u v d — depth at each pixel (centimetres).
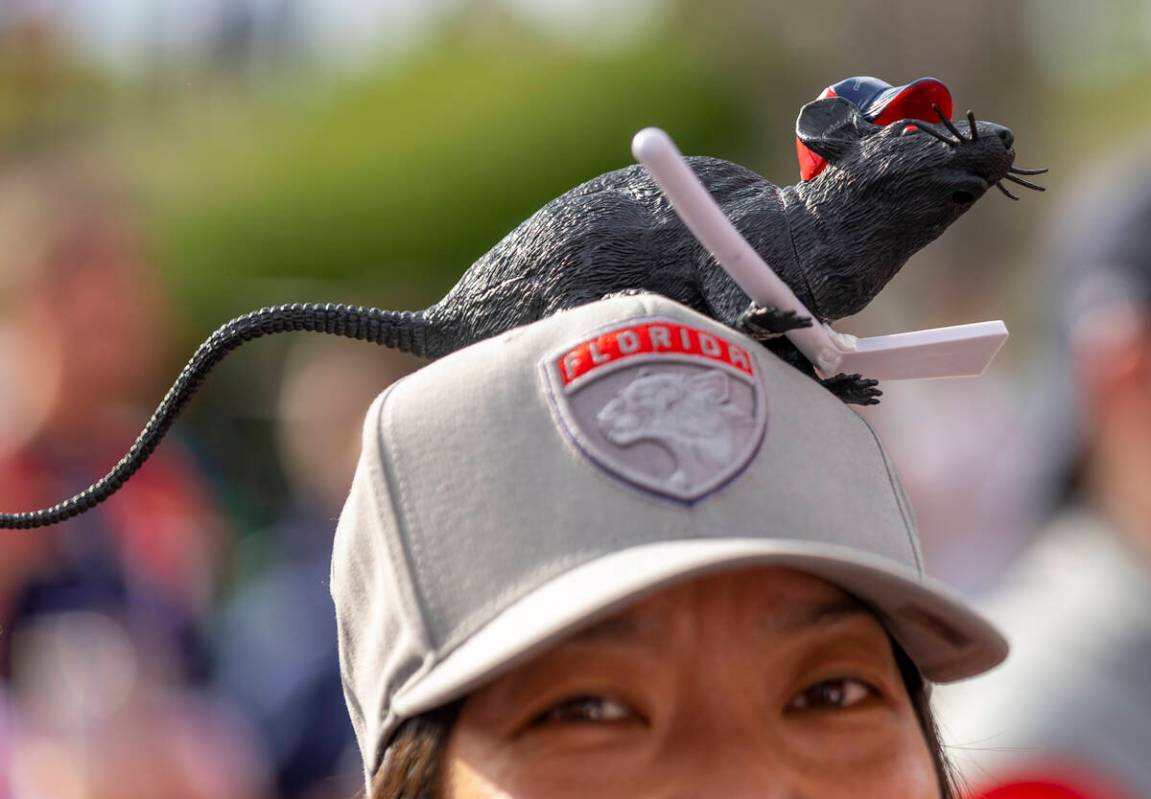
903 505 162
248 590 451
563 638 144
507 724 149
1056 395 270
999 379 571
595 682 148
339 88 1054
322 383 444
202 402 650
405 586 150
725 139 952
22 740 340
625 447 146
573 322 152
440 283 729
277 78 1083
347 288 927
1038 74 856
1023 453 295
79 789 340
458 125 969
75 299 377
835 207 160
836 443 155
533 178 955
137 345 395
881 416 490
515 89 983
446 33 1078
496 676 145
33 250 380
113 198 400
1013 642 254
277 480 630
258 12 1088
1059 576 256
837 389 161
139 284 400
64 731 343
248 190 941
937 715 230
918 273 743
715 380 149
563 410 148
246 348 663
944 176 158
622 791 146
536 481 147
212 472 524
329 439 440
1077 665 245
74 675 347
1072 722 241
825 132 163
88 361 373
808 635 151
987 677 255
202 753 364
